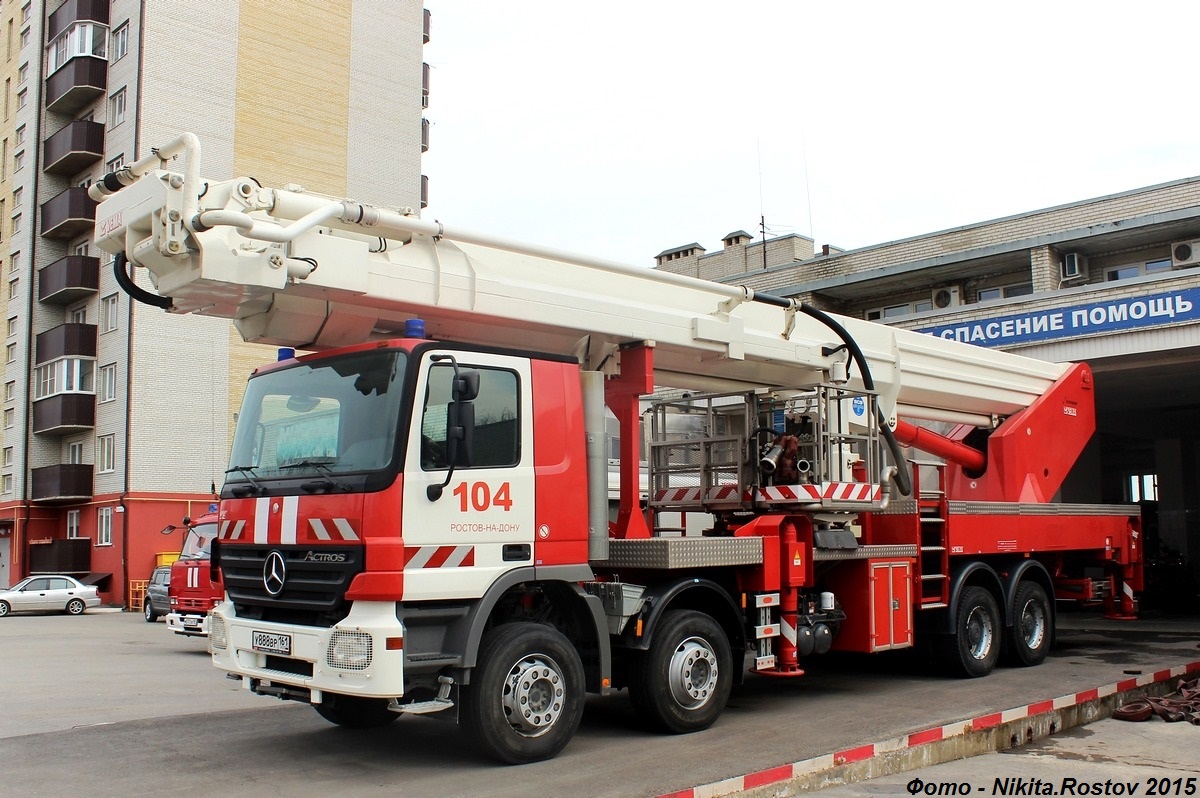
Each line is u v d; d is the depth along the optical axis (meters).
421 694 6.52
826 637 9.02
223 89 35.34
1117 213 23.98
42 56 38.62
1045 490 12.47
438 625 6.45
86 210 36.09
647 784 6.12
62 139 36.25
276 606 6.68
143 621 25.86
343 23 38.72
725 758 6.83
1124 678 10.27
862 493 9.30
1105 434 25.64
